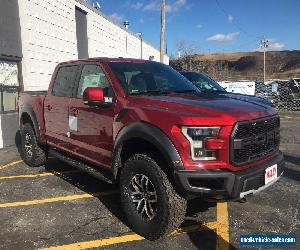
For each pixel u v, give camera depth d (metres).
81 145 5.45
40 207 5.28
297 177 6.86
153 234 4.12
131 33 28.34
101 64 5.27
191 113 3.93
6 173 7.09
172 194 3.92
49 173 7.04
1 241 4.24
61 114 5.97
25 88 11.43
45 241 4.23
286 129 14.36
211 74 65.56
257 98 7.73
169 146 3.84
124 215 4.97
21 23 11.28
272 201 5.52
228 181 3.76
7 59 10.59
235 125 3.82
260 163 4.17
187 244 4.16
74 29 15.96
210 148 3.79
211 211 5.09
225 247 4.09
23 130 7.50
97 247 4.09
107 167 4.94
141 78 5.14
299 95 25.52
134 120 4.30
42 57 12.78
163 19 21.64
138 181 4.31
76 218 4.88
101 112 4.92
